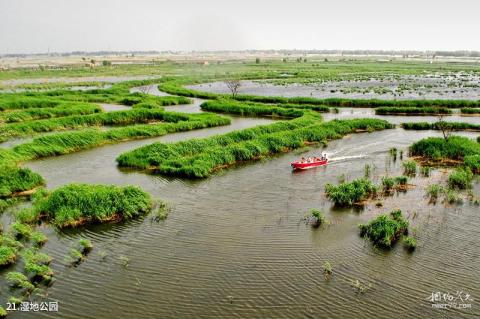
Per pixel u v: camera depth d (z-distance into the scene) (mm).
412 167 42625
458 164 45406
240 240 27484
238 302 21062
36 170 43500
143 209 32031
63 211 30188
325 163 45719
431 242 27078
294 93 112625
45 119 67188
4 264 24562
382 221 28344
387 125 65562
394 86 126625
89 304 20969
